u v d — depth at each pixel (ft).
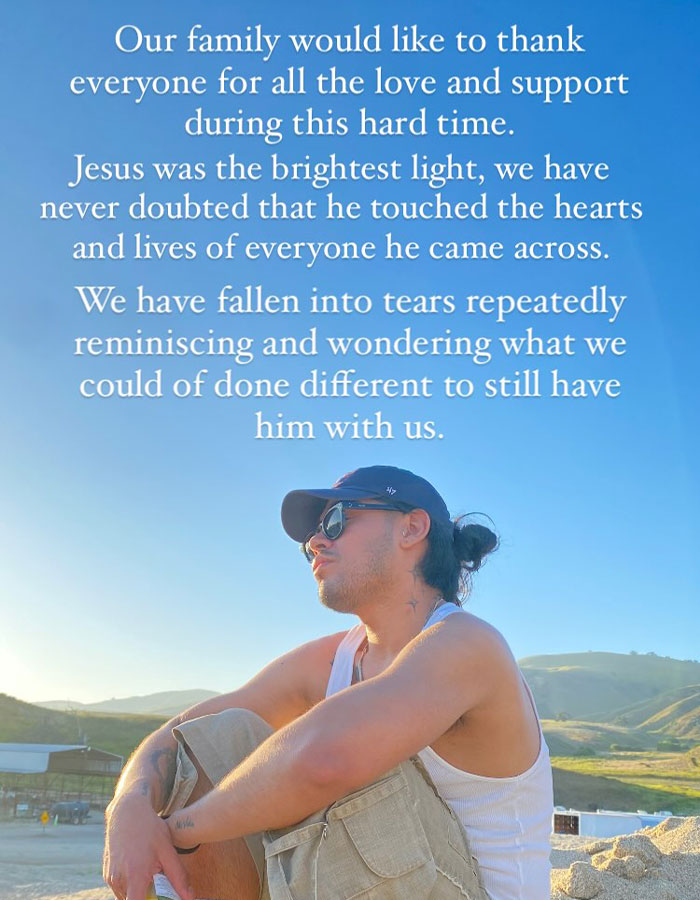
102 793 185.88
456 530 7.45
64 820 156.97
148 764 6.72
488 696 5.91
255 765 5.51
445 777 6.06
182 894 5.81
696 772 254.27
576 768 248.73
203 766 6.27
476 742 6.07
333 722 5.38
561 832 59.77
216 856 6.11
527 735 6.22
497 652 5.98
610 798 208.03
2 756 191.11
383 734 5.39
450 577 7.12
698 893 12.89
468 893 5.80
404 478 7.11
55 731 313.32
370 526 7.00
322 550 7.07
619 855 14.23
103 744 299.38
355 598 7.00
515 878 6.10
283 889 5.36
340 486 7.10
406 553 7.01
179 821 5.93
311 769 5.26
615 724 536.42
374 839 5.38
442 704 5.65
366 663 7.36
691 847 16.25
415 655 5.84
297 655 8.16
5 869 68.03
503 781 6.12
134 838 5.96
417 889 5.40
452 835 5.82
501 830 6.13
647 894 12.71
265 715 7.95
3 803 165.68
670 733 444.14
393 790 5.50
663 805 201.87
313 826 5.38
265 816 5.44
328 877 5.32
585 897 12.94
